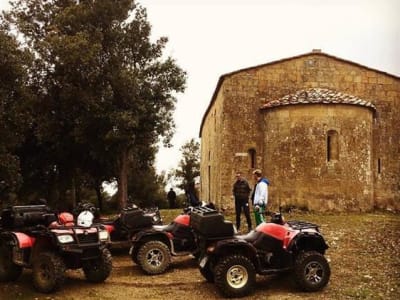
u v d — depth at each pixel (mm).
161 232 11273
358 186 20672
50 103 22703
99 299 9055
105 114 21875
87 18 22672
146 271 10922
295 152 20844
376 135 23906
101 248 10172
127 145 23125
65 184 27875
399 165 23984
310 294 8969
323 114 20719
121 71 22016
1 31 16172
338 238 13727
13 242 10422
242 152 22688
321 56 23562
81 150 25359
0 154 16766
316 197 20359
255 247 9383
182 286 9875
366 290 9023
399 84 24203
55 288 9484
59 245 9523
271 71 23203
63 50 20953
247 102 22906
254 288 9305
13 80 15781
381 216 19266
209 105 29266
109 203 40875
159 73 23969
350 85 23734
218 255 9320
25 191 28312
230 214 21359
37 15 24266
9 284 10539
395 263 10969
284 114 21328
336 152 20688
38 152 26500
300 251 9500
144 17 23766
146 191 42719
